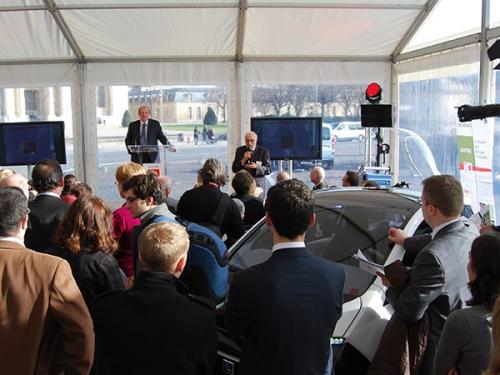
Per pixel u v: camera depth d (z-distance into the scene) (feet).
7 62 27.94
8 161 26.76
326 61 28.76
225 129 28.91
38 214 11.18
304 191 6.57
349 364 8.47
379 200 12.23
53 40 26.76
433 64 24.80
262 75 28.60
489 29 19.65
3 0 23.68
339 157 29.60
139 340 6.12
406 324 8.22
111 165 28.91
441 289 7.91
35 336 6.40
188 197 13.67
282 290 6.32
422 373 8.15
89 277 8.34
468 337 6.33
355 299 9.27
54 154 26.89
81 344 6.60
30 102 28.32
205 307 6.43
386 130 29.09
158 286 6.41
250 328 6.46
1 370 6.35
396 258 9.97
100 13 24.71
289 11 24.94
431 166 24.12
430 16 24.81
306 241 11.44
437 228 8.52
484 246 6.44
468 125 18.30
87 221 8.52
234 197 16.58
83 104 28.30
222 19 25.48
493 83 19.95
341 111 29.25
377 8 24.70
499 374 4.19
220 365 8.61
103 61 28.14
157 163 24.32
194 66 28.45
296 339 6.29
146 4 24.14
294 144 26.68
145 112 25.95
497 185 19.15
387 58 28.94
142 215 10.64
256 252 11.63
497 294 6.26
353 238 11.18
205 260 9.69
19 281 6.48
